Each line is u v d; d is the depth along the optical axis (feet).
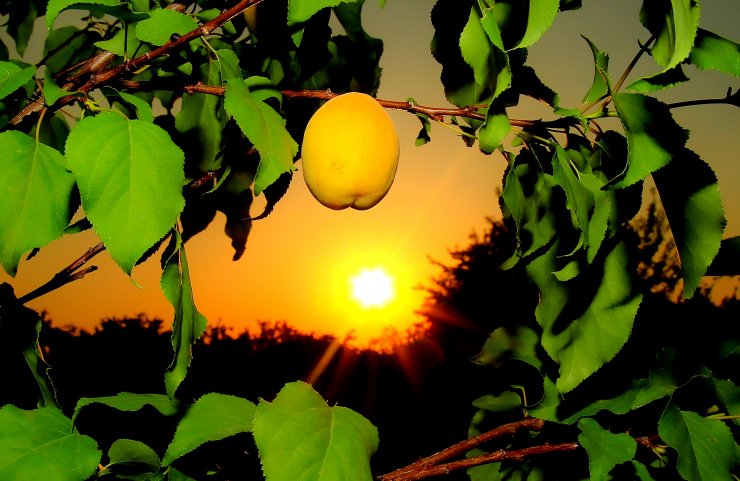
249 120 0.90
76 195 0.83
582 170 1.00
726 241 1.02
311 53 1.22
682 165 0.93
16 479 0.87
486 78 0.85
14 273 0.80
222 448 1.06
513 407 1.28
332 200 1.07
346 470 0.92
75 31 1.36
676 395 1.06
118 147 0.81
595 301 1.01
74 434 0.94
